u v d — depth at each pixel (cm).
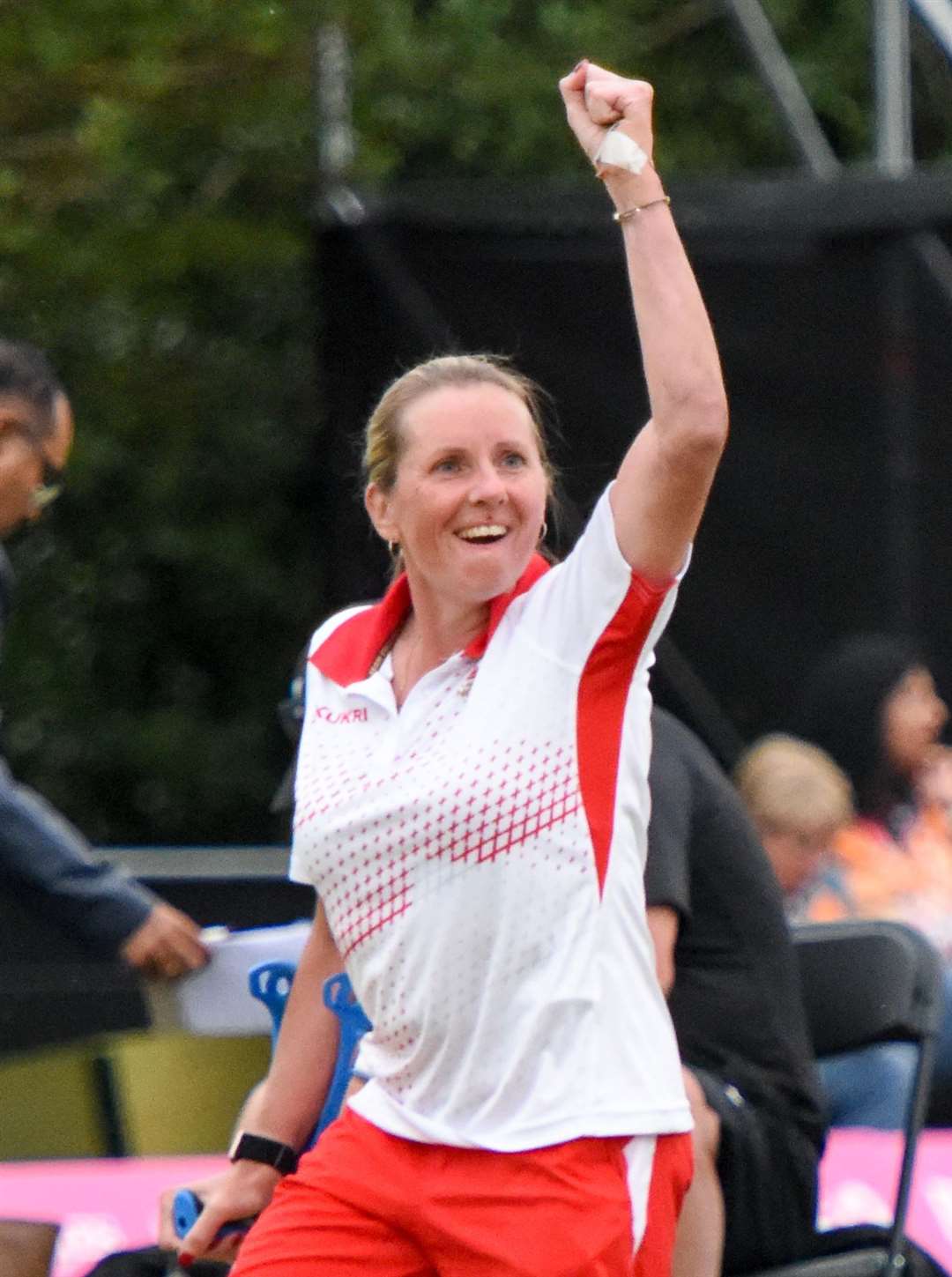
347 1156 1041
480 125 3462
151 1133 1697
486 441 1028
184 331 3856
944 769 2116
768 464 2819
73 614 3984
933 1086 1719
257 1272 1037
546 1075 991
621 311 2783
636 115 1013
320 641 1095
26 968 1446
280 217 3506
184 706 4009
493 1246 992
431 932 997
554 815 990
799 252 2794
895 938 1394
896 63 2942
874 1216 1526
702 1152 1238
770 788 1731
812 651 2825
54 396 1577
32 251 3325
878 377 2797
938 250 2773
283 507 3959
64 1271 1462
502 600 1030
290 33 3080
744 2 3119
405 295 2786
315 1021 1170
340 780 1031
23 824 1445
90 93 2977
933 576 2805
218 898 1595
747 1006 1294
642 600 992
